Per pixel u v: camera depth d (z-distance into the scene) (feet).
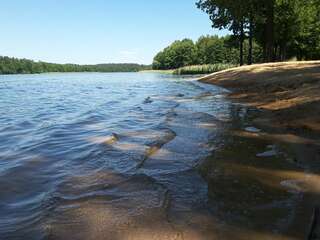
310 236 13.57
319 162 22.31
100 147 27.02
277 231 14.01
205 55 427.74
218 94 65.92
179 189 18.44
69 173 21.08
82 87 126.11
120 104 58.95
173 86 105.19
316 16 171.01
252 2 113.80
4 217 15.44
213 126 34.35
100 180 19.80
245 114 40.78
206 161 23.13
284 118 35.65
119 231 14.07
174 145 27.20
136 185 19.02
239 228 14.29
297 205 16.31
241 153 24.82
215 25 148.15
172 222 14.79
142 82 151.12
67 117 45.29
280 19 146.10
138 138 29.86
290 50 205.77
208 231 14.05
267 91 55.42
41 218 15.23
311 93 43.04
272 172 20.86
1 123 41.16
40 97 82.07
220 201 16.90
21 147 28.12
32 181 19.84
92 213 15.67
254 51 277.23
